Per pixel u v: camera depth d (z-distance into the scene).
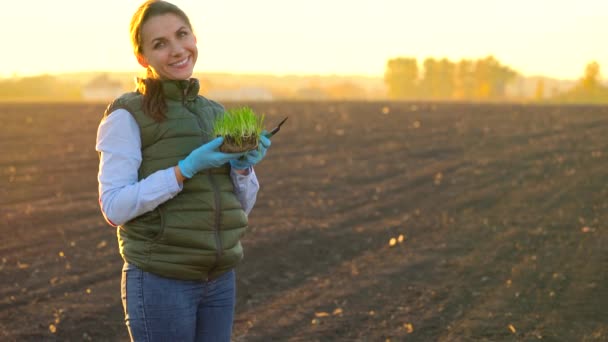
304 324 5.56
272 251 7.70
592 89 74.62
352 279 6.79
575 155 15.58
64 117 23.53
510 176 13.12
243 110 2.69
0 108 26.86
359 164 14.64
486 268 7.12
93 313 5.68
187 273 2.75
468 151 16.48
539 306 5.94
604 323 5.51
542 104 29.83
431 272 7.02
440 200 10.94
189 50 2.80
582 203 10.48
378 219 9.56
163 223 2.71
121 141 2.70
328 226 9.01
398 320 5.66
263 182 12.41
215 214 2.78
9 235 8.22
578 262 7.26
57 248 7.68
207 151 2.62
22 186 11.69
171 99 2.79
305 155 15.88
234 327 5.48
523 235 8.54
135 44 2.79
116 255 7.46
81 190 11.39
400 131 20.16
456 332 5.38
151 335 2.78
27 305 5.83
